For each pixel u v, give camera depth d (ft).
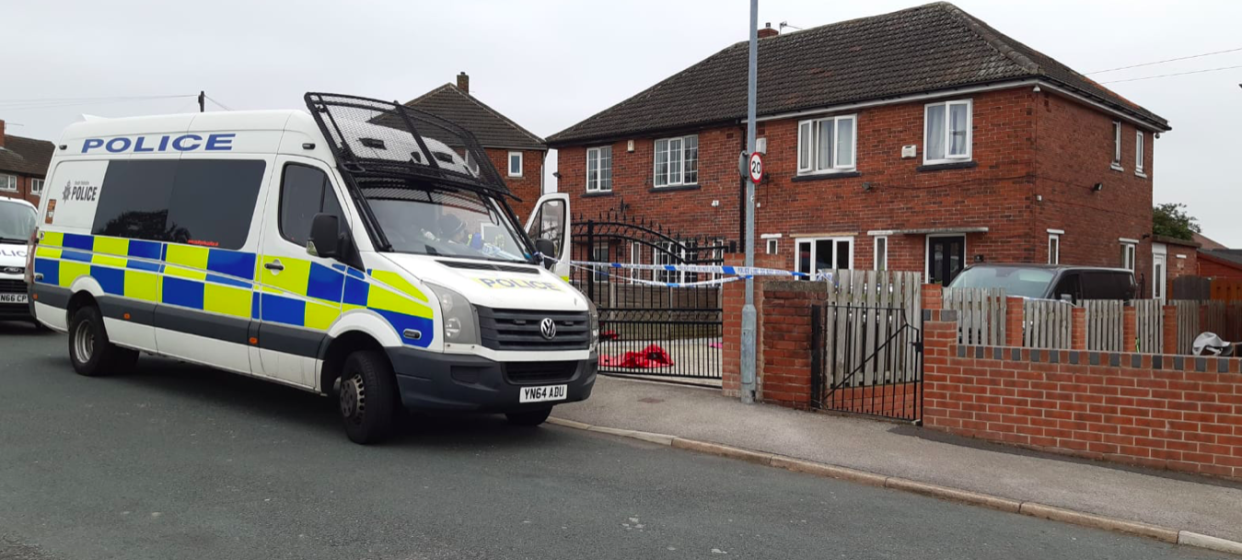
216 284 27.14
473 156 28.96
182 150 29.48
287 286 25.18
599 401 30.30
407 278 22.76
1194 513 19.40
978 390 25.75
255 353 25.77
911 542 17.26
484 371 22.31
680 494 19.92
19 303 41.27
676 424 26.96
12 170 171.12
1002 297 34.60
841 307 30.14
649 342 41.27
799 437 25.50
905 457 23.59
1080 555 17.06
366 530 16.29
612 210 82.58
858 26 75.56
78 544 14.97
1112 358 23.72
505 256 26.86
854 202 66.23
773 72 76.18
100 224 31.42
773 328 29.94
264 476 19.74
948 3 71.92
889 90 64.18
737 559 15.67
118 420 24.64
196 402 27.84
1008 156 58.95
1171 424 22.95
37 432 22.79
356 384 23.39
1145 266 75.72
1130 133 72.49
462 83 125.70
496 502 18.49
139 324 29.30
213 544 15.24
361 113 26.61
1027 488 21.04
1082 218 64.54
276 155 26.55
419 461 21.83
